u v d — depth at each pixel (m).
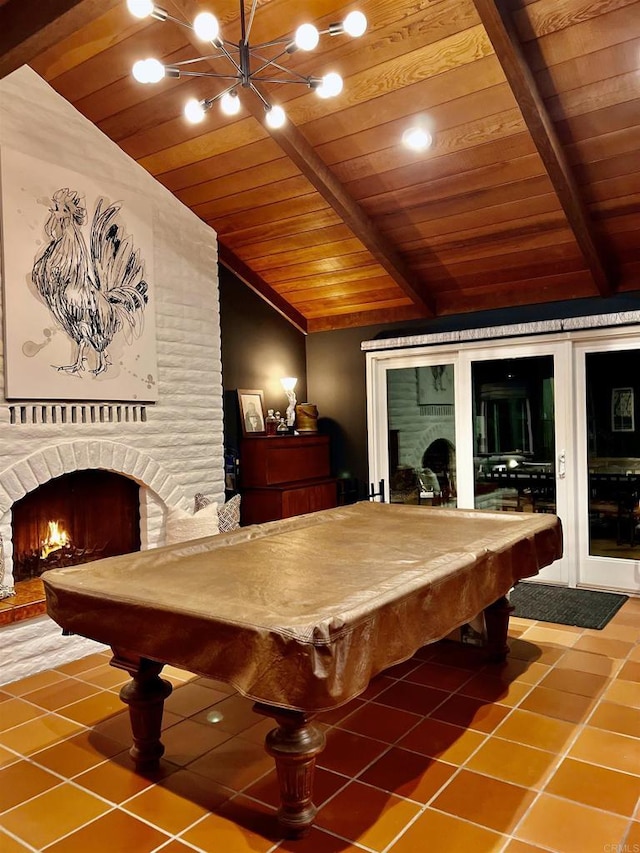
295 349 5.97
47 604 2.34
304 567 2.45
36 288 3.47
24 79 3.45
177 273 4.46
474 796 2.22
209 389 4.72
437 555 2.54
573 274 4.64
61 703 3.11
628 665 3.33
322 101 3.62
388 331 5.66
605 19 2.91
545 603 4.40
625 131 3.44
